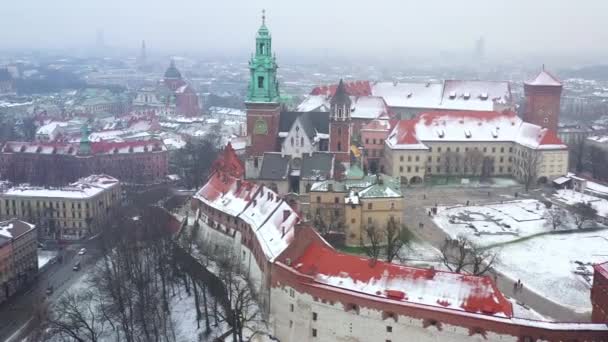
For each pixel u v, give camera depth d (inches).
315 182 7160.4
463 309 4001.0
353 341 4313.5
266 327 4975.4
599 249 6555.1
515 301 5191.9
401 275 4313.5
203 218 7037.4
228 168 7751.0
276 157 7755.9
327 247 4845.0
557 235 6993.1
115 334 5482.3
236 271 5935.0
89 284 6456.7
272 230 5477.4
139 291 5457.7
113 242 6894.7
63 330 5177.2
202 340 5108.3
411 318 4092.0
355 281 4379.9
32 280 6820.9
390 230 5836.6
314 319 4471.0
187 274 6117.1
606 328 3850.9
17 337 5551.2
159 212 7445.9
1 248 6378.0
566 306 5167.3
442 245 6476.4
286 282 4660.4
